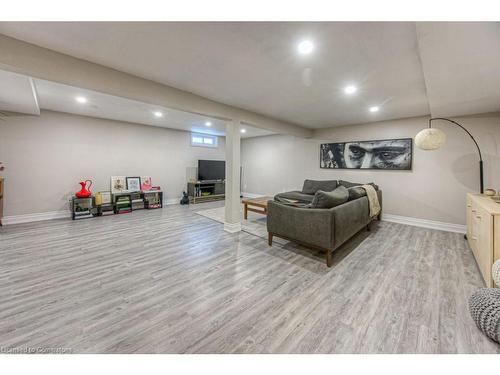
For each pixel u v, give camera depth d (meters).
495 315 1.33
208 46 1.84
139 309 1.66
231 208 3.64
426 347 1.31
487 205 2.13
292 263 2.49
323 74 2.35
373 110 3.72
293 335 1.42
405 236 3.44
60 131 4.41
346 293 1.89
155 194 5.87
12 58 1.74
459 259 2.58
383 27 1.54
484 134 3.44
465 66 1.82
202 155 6.98
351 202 2.87
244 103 3.41
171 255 2.68
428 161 3.95
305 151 5.85
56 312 1.60
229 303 1.75
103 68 2.19
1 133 3.81
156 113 4.41
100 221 4.27
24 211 4.07
